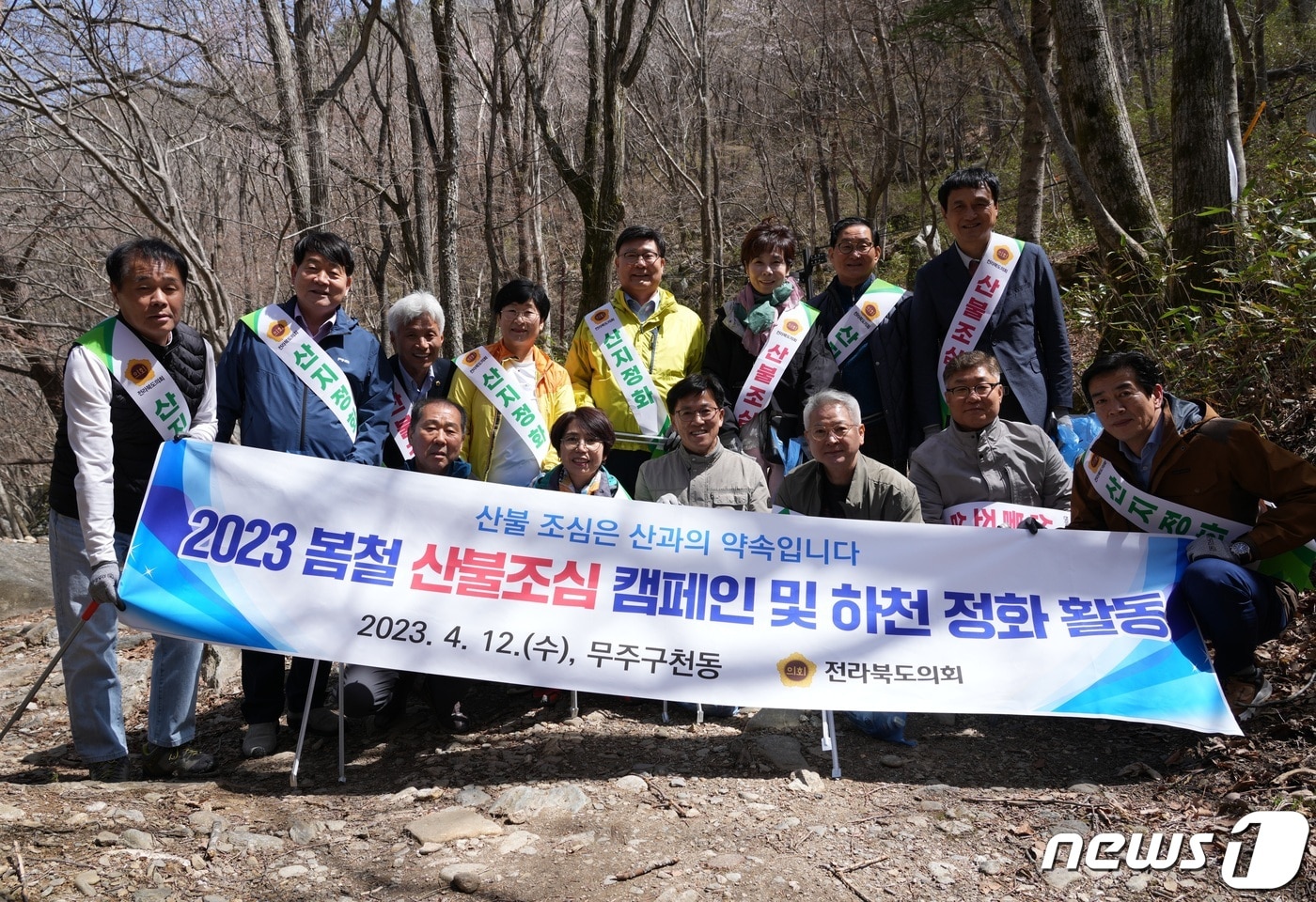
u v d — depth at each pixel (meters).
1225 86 6.14
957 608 3.84
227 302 8.93
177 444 3.80
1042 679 3.68
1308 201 5.64
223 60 9.69
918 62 20.09
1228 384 5.58
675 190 20.16
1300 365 5.18
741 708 4.35
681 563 3.91
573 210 20.42
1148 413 3.75
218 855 3.15
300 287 4.14
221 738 4.42
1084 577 3.86
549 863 3.08
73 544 3.75
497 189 15.34
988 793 3.49
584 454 4.18
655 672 3.73
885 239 19.22
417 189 10.67
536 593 3.85
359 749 4.12
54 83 8.57
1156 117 17.03
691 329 5.23
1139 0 16.77
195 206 11.16
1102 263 6.64
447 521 3.92
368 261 12.24
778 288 5.02
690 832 3.25
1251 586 3.56
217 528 3.77
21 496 18.73
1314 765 3.27
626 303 5.15
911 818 3.32
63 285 13.03
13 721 3.68
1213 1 6.04
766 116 22.19
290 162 9.77
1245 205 5.92
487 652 3.73
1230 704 3.73
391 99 12.56
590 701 4.48
